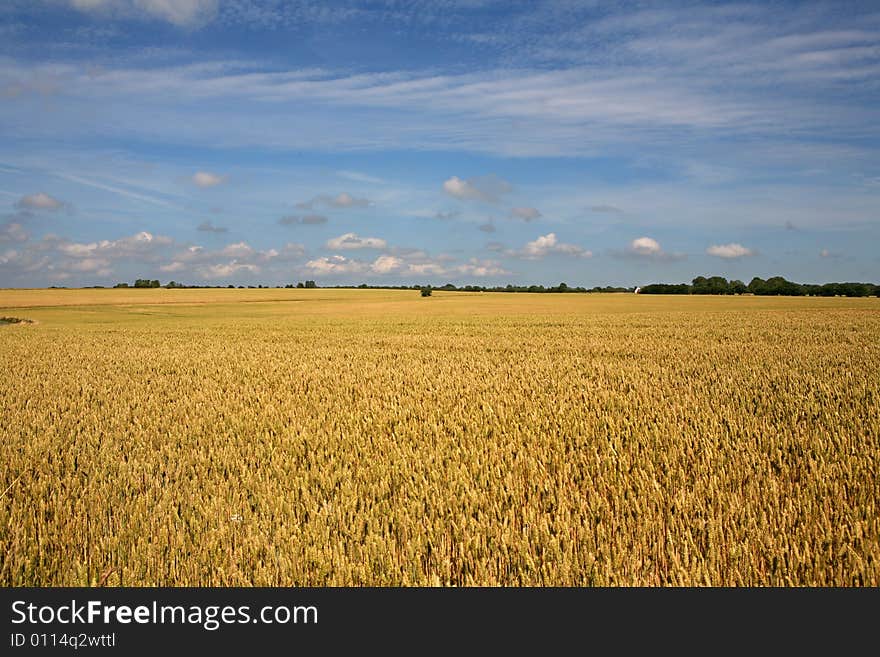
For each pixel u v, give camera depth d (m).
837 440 6.82
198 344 24.28
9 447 7.36
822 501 5.04
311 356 18.67
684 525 4.59
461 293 127.69
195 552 4.31
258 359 17.98
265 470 6.28
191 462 6.66
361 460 6.57
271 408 9.48
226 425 8.62
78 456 6.91
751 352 17.64
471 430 7.79
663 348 19.41
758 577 3.97
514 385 11.61
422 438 7.37
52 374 14.95
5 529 4.84
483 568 4.02
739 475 5.72
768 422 8.06
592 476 5.97
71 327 38.84
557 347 20.42
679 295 116.19
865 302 74.06
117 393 11.84
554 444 7.03
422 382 12.11
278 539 4.46
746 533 4.44
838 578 3.93
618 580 3.88
